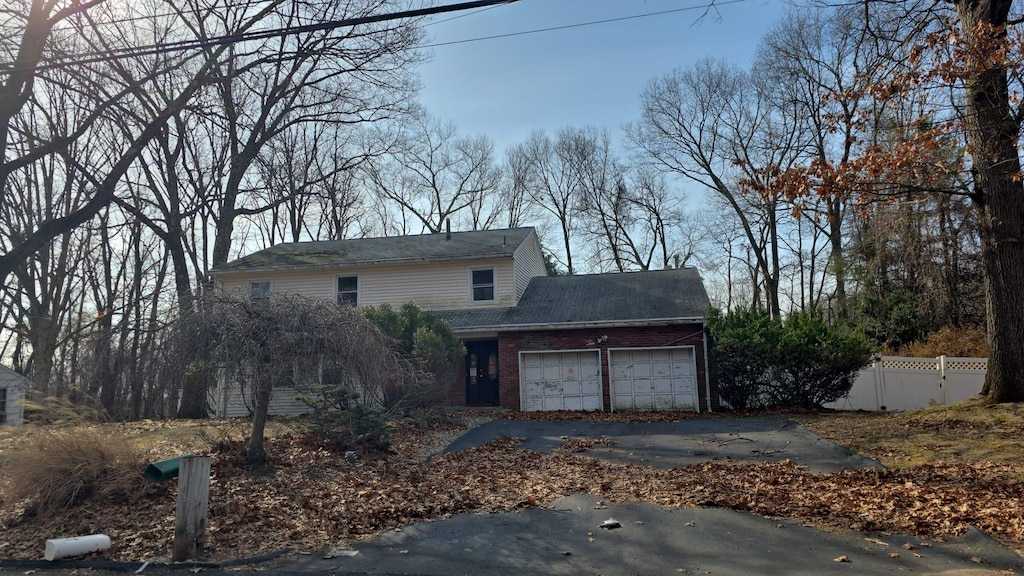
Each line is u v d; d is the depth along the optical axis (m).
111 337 10.19
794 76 29.80
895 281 25.81
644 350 20.72
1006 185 12.96
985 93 11.40
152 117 18.25
